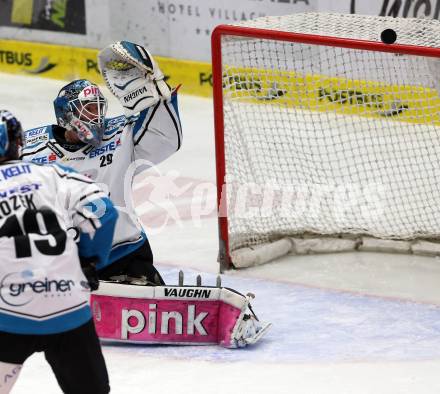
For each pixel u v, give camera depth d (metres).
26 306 9.84
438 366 13.56
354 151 23.55
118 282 14.45
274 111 21.45
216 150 18.22
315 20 18.55
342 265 18.86
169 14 33.62
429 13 27.53
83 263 10.83
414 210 20.59
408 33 17.86
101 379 10.29
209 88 33.06
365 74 21.98
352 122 22.16
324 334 15.08
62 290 9.98
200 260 19.44
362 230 19.94
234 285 17.80
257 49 21.39
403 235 19.67
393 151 21.75
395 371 13.38
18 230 9.92
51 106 33.47
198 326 14.44
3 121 10.30
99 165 14.77
